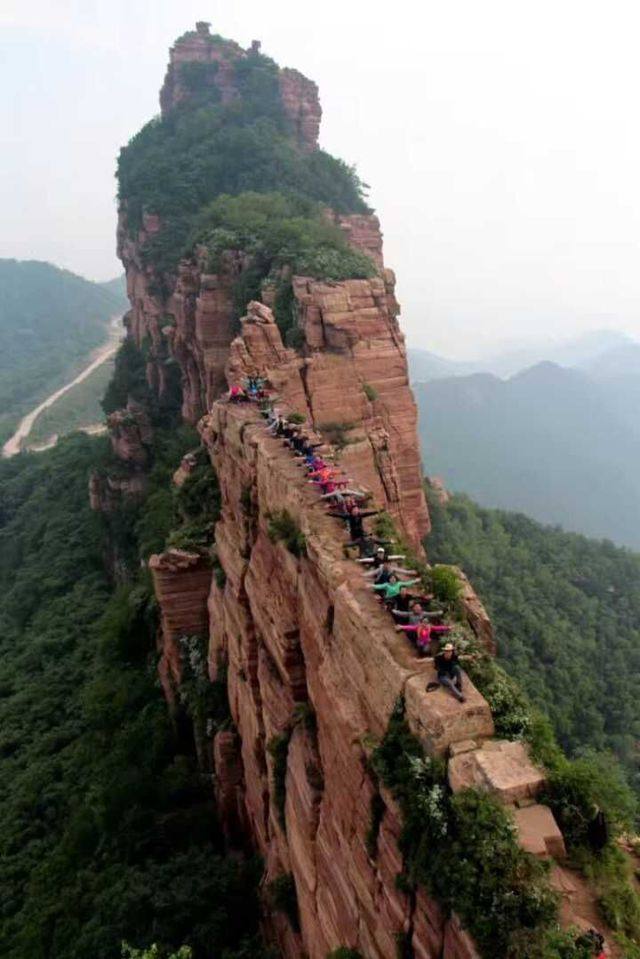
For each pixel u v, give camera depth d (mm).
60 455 111312
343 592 19047
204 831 30719
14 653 63094
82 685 50594
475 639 17562
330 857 19469
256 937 25047
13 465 120438
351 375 49656
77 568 76438
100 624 56875
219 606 33875
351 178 109688
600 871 13062
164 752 36250
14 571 87438
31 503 99875
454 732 14680
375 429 49781
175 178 97062
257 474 28938
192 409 72688
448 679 15359
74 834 33906
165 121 119062
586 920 12281
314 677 21672
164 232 91875
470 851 12727
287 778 23516
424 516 54938
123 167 118750
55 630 61500
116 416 79188
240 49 122438
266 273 61719
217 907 25766
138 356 101000
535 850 12742
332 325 50656
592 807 13398
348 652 18719
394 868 15289
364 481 47125
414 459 53875
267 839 27062
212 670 34844
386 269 63094
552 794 13750
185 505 41656
